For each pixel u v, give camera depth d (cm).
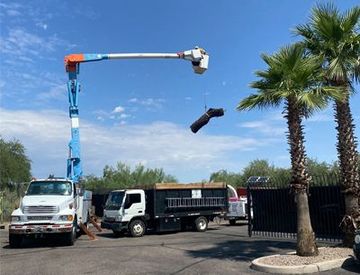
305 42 1412
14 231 1792
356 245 1111
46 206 1828
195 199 2486
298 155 1285
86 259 1460
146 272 1192
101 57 1830
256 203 1947
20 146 5072
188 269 1219
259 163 5250
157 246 1783
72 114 2083
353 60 1335
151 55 1667
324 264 1143
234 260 1348
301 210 1273
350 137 1392
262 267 1165
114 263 1363
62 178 1998
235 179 5247
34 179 1978
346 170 1387
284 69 1278
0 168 4675
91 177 4822
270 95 1288
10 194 3638
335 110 1410
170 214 2397
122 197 2289
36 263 1402
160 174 4672
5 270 1284
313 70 1288
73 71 1964
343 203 1581
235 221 3017
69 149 2091
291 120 1295
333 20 1338
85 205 2381
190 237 2142
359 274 1073
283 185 1959
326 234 1620
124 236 2328
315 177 1666
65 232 1827
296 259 1219
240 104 1364
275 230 1862
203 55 1644
